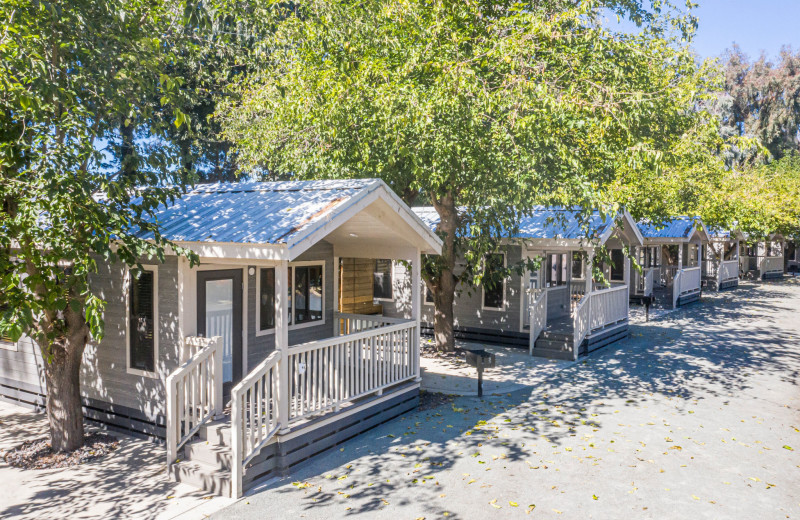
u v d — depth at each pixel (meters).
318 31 12.07
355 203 8.64
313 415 8.74
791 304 28.59
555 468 8.12
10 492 7.38
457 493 7.30
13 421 10.35
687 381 13.32
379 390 9.96
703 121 17.64
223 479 7.29
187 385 8.07
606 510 6.87
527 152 11.14
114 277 9.72
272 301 10.76
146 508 6.92
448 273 16.17
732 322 22.66
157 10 9.02
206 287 9.45
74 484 7.62
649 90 14.34
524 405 11.33
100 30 8.43
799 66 53.56
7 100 7.02
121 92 8.66
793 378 13.64
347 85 12.05
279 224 8.09
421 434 9.59
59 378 8.69
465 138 11.52
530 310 16.28
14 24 7.00
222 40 10.41
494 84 12.06
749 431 9.77
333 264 12.04
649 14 14.81
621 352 16.78
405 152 11.41
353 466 8.23
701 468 8.16
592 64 12.43
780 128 53.91
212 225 8.61
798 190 38.47
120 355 9.66
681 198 25.02
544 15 12.10
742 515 6.78
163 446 9.05
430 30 11.76
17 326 5.94
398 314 19.66
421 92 11.41
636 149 11.59
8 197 7.31
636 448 8.92
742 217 31.34
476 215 13.74
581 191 11.67
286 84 13.38
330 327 12.02
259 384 7.64
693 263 36.25
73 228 7.01
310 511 6.83
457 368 14.57
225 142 26.41
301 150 14.10
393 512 6.79
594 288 22.03
